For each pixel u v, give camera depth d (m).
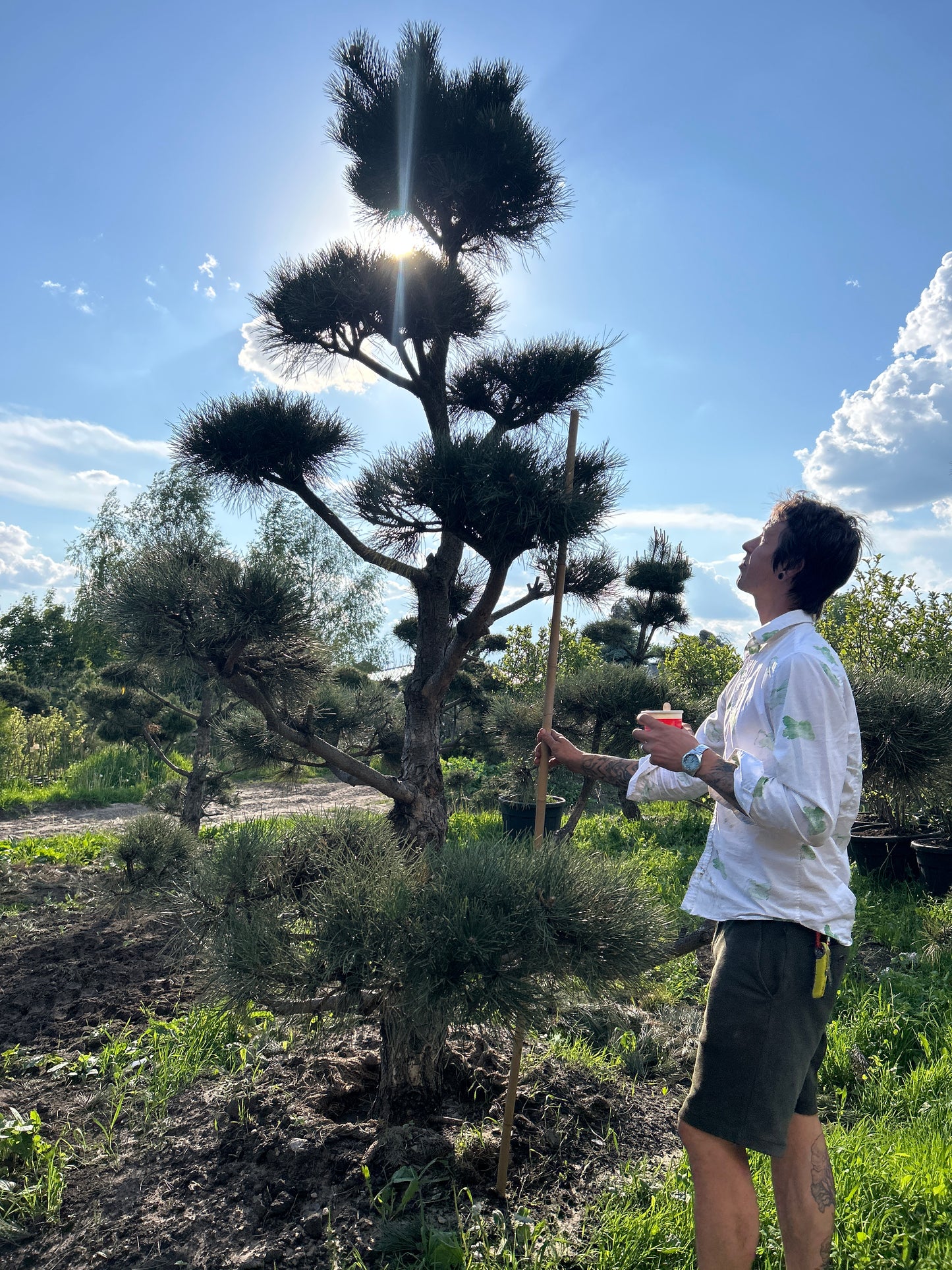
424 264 3.83
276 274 3.93
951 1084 3.15
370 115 3.97
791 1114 1.68
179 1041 3.38
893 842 6.76
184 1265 2.12
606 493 3.20
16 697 20.66
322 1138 2.59
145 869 4.21
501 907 2.16
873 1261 2.10
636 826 8.63
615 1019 3.64
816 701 1.69
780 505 2.05
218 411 3.62
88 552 21.86
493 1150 2.46
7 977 4.27
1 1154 2.56
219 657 3.36
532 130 4.11
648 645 12.46
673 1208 2.27
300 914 2.52
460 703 9.67
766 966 1.69
